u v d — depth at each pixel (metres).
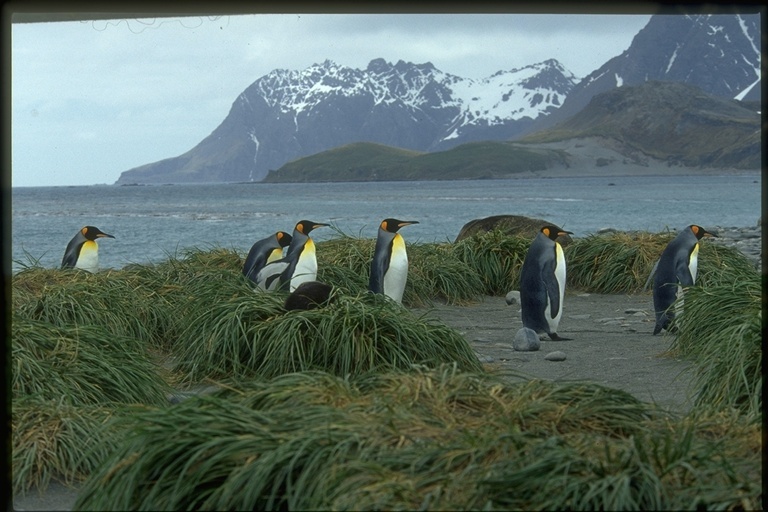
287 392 4.81
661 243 14.13
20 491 4.70
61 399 5.38
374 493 3.63
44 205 98.69
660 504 3.55
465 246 13.96
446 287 12.60
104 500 4.06
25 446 4.94
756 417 4.93
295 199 109.88
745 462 4.17
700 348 7.80
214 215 62.34
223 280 10.17
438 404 4.61
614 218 46.84
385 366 6.87
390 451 3.98
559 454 3.82
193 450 4.09
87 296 8.83
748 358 5.95
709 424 4.78
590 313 11.55
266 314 7.86
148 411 4.99
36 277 10.34
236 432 4.24
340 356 7.03
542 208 63.66
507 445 4.00
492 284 13.51
